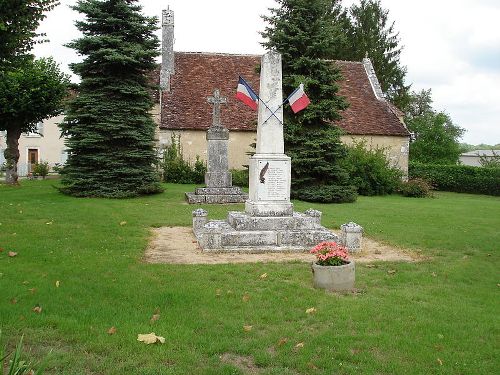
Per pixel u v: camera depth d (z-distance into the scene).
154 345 4.99
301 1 20.73
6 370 4.28
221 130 18.56
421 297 7.02
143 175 19.27
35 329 5.28
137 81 19.52
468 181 32.50
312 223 10.66
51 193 18.77
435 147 40.88
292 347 5.10
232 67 30.91
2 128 25.61
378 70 43.91
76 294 6.52
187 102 28.52
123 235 10.95
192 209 15.66
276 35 20.69
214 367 4.61
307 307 6.37
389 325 5.81
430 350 5.13
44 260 8.38
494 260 9.71
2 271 7.48
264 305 6.41
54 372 4.41
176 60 30.72
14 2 12.02
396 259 9.62
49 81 25.16
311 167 20.80
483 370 4.72
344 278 7.21
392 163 29.83
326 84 21.20
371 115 30.31
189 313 5.98
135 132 18.80
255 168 10.71
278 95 10.87
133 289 6.82
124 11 18.67
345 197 20.36
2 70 13.11
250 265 8.54
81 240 10.12
